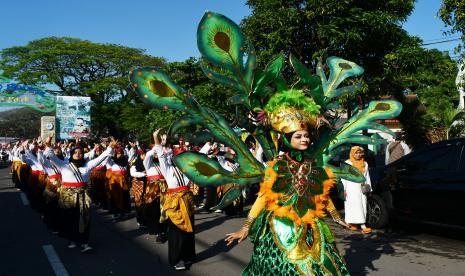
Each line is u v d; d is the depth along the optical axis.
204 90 13.55
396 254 6.20
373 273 5.30
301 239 3.06
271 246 3.09
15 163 16.23
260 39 10.88
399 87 12.77
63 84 35.66
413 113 14.62
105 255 6.40
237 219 9.52
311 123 3.12
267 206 3.19
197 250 6.65
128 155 11.37
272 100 3.18
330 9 9.87
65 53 33.69
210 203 10.48
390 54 10.48
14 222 9.28
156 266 5.80
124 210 9.62
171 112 15.41
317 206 3.25
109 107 33.84
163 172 5.69
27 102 28.98
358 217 7.64
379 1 10.54
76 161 6.56
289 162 3.18
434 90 21.89
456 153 6.73
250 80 3.14
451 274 5.24
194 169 3.05
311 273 2.95
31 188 10.71
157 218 7.32
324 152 3.53
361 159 7.68
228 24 2.97
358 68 3.64
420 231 7.76
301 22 10.22
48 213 7.94
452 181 6.54
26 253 6.56
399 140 10.35
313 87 3.38
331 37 9.85
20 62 34.25
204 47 2.95
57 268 5.73
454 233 7.56
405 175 7.46
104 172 10.84
